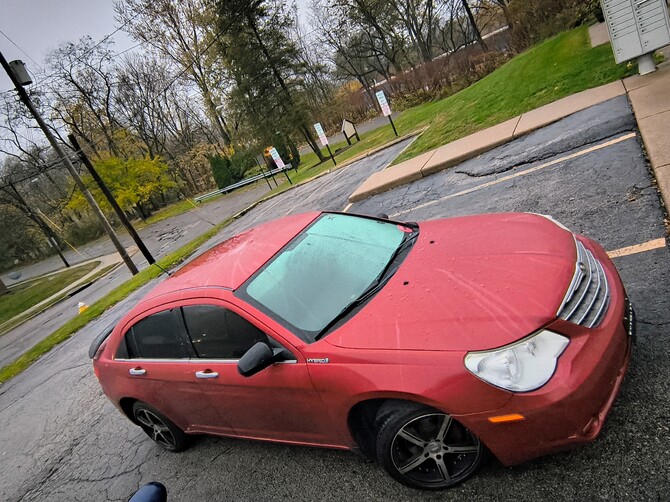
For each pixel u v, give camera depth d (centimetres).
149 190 4191
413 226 377
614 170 514
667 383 244
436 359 224
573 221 458
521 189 605
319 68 4134
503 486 238
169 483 386
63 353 1083
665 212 394
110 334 447
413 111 2656
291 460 339
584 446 236
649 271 333
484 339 222
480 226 332
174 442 416
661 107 594
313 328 281
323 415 275
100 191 3922
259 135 3098
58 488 475
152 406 390
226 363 312
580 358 213
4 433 729
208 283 332
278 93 2866
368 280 310
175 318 342
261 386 292
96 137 4484
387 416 241
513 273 257
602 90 810
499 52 2430
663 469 207
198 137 5356
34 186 4888
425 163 988
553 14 1833
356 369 244
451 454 246
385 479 279
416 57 4669
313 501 290
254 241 374
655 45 742
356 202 1029
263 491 322
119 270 2581
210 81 3825
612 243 391
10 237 5459
